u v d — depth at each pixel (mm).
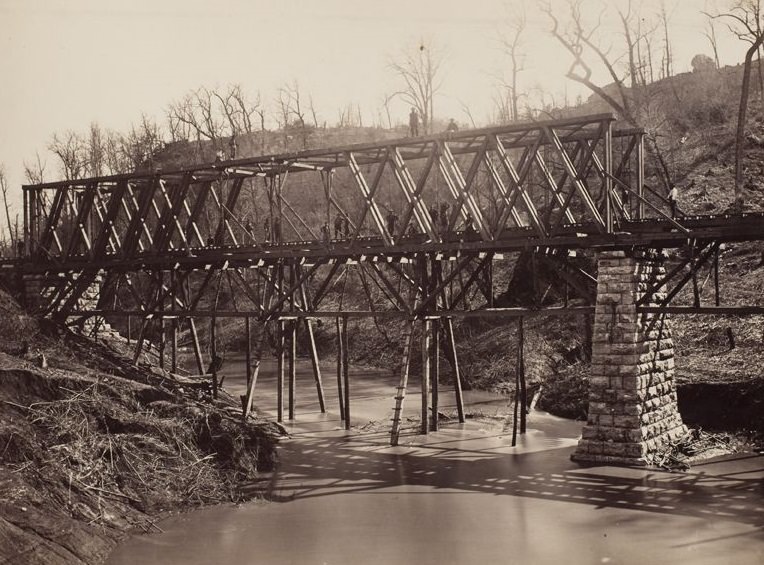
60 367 26359
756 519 18734
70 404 21359
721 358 31578
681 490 21203
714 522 18578
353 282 56219
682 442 25109
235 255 32094
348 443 28875
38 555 15258
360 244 31297
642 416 23656
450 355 32250
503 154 26188
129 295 60188
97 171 79438
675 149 52688
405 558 16719
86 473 19375
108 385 23656
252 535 18438
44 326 35844
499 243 26203
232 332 58688
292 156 30094
